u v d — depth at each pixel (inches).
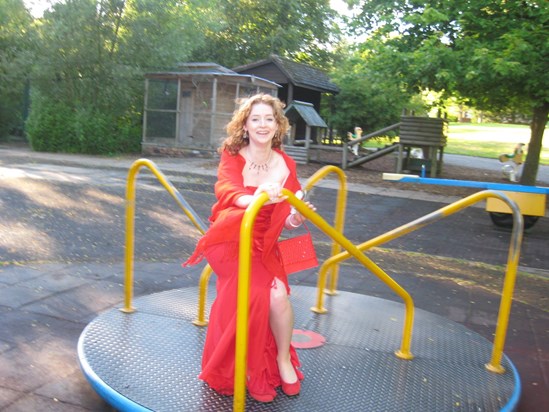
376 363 130.3
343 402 110.9
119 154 708.7
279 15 1145.4
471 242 320.5
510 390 121.0
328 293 183.0
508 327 181.0
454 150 1187.3
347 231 328.2
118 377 114.7
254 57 1103.0
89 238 264.5
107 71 694.5
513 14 476.1
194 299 165.5
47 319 159.3
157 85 716.7
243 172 113.0
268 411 105.4
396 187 529.7
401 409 109.6
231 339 107.9
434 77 487.2
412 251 288.2
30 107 735.7
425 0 488.4
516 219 124.6
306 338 143.1
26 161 571.8
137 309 154.2
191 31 747.4
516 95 512.1
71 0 669.3
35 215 307.1
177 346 131.4
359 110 908.0
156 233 285.6
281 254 124.6
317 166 650.8
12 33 765.3
